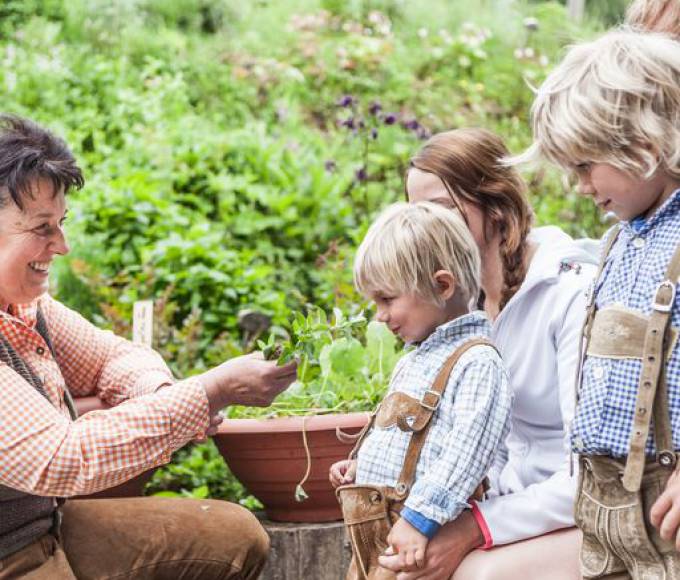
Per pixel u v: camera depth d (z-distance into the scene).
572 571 2.20
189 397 2.40
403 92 8.55
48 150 2.40
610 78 1.89
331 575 3.03
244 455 2.90
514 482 2.48
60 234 2.44
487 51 9.55
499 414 2.22
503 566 2.18
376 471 2.29
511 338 2.46
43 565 2.40
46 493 2.28
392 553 2.21
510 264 2.52
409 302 2.31
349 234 5.89
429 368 2.31
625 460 1.94
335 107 8.32
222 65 8.70
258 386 2.48
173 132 6.92
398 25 10.04
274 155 6.73
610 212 2.02
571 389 2.31
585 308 2.19
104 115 7.66
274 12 9.81
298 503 3.01
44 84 7.72
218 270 5.32
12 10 8.98
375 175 7.01
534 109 2.04
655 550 1.92
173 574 2.65
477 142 2.56
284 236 6.16
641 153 1.87
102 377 2.92
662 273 1.90
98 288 5.14
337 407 2.97
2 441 2.24
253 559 2.71
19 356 2.42
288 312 5.27
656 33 2.19
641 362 1.90
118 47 8.64
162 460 2.39
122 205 5.69
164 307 4.71
